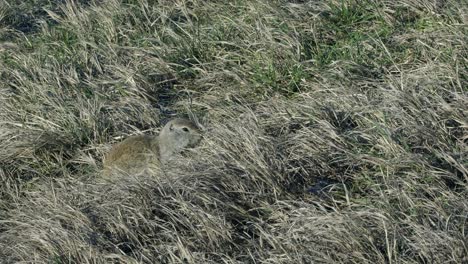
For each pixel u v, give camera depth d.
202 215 15.45
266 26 21.44
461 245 13.81
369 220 14.79
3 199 18.58
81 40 22.73
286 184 16.47
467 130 16.98
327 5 21.78
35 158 19.30
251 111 18.23
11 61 22.52
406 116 17.12
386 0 21.47
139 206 16.00
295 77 19.86
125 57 22.05
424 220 14.57
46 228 15.95
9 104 20.53
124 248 15.54
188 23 22.53
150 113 19.97
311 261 14.00
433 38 19.95
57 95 20.66
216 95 20.38
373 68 19.70
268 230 15.45
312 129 17.52
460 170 15.69
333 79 19.36
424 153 16.58
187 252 14.69
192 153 17.78
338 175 16.72
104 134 19.67
